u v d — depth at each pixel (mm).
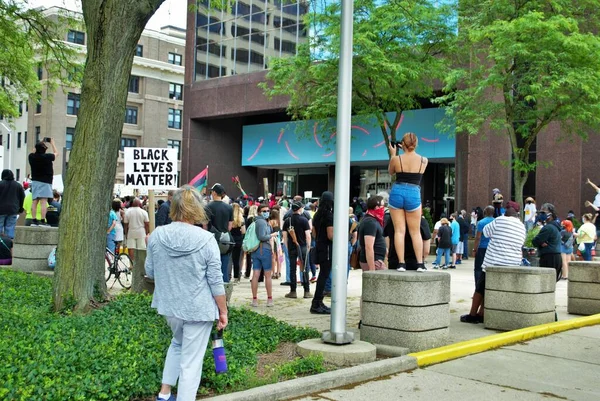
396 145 10891
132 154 11625
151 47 69750
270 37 39094
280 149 42406
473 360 7707
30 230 13852
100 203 9008
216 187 11406
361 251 9945
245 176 46125
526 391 6371
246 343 7410
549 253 12344
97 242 8984
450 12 23547
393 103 26250
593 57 19625
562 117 21266
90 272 8883
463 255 25766
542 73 20328
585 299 11672
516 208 10312
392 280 7875
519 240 10172
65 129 63469
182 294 4949
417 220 8570
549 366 7469
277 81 28156
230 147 45375
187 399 4922
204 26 42812
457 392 6270
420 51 24656
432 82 28469
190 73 43438
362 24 23250
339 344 7402
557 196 29234
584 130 24953
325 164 41844
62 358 5938
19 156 67062
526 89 20797
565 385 6641
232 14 41344
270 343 7668
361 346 7359
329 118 27609
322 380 6281
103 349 6324
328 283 12070
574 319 10523
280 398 5891
